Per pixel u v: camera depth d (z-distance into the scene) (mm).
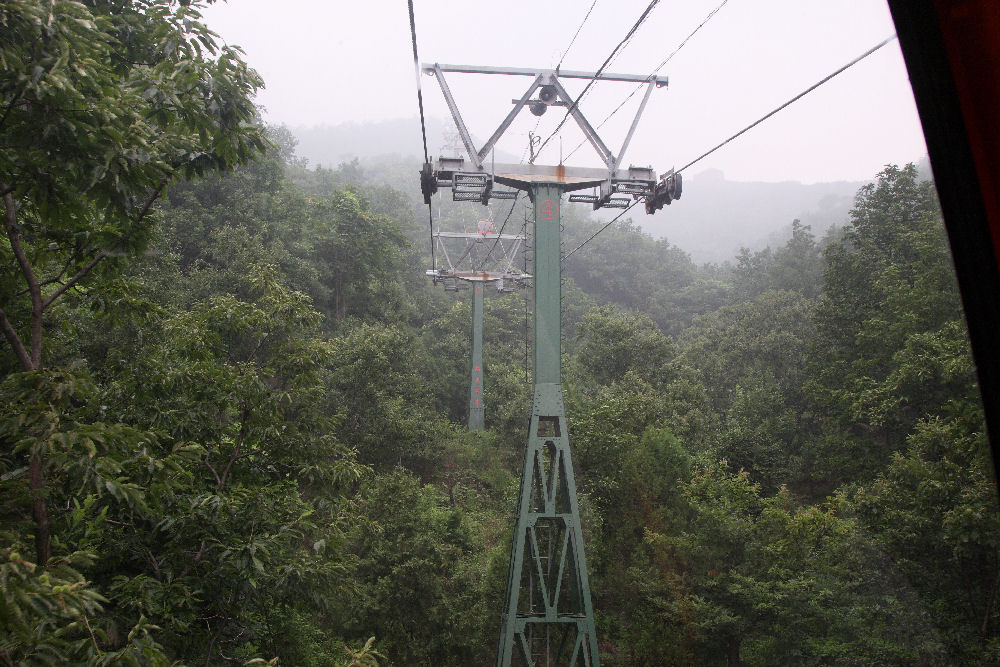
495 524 24156
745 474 15078
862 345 22906
